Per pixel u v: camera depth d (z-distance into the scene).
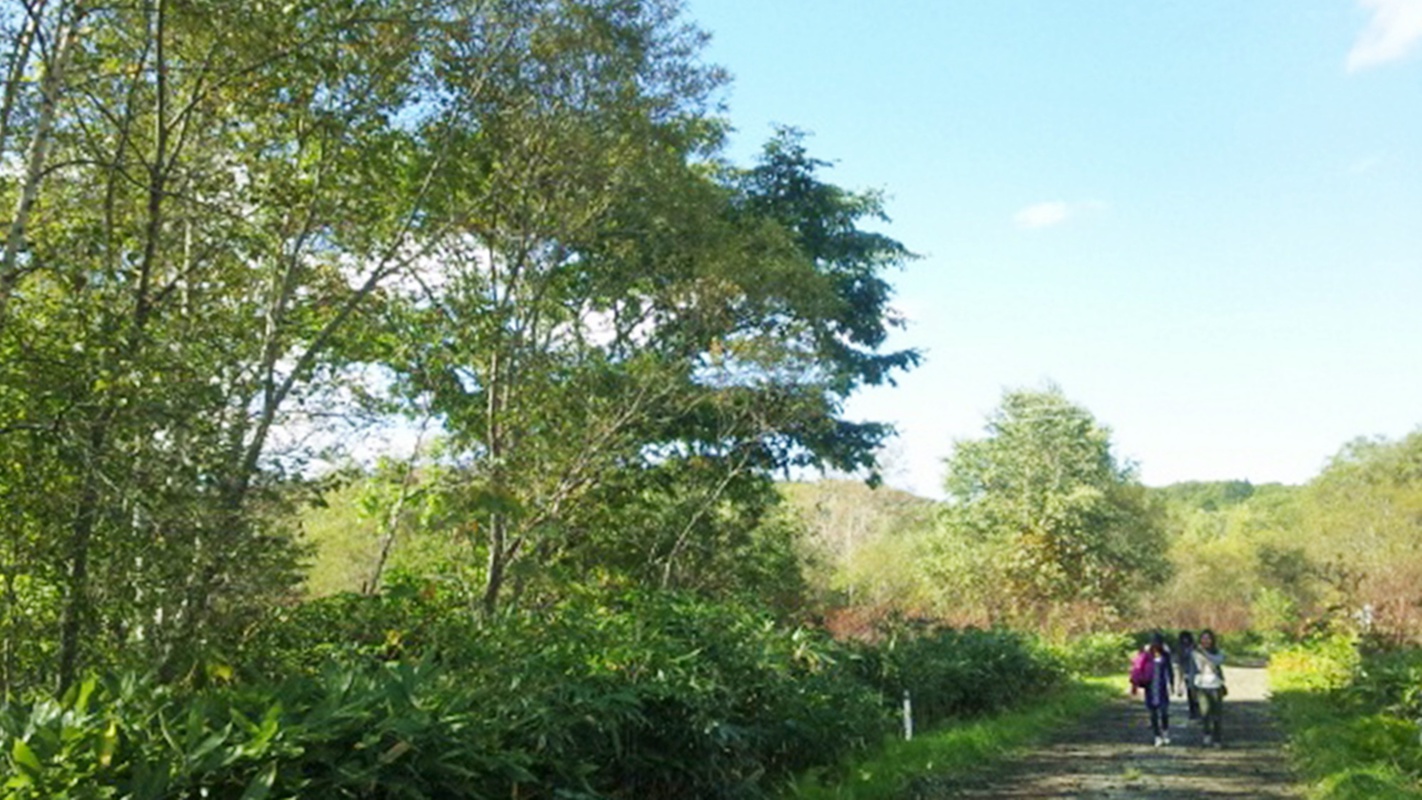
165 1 8.58
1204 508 174.12
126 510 7.42
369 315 12.31
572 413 15.03
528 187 14.23
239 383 9.13
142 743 5.23
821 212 24.66
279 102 10.53
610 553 17.72
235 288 10.12
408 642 9.18
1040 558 40.66
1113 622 42.47
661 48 14.05
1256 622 63.38
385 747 6.09
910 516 60.44
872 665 16.94
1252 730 18.83
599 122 13.90
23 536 7.45
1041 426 48.00
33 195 7.86
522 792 7.53
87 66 8.82
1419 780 11.48
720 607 12.69
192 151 10.04
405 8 10.77
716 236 16.78
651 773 9.36
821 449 22.09
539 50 12.96
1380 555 38.88
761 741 10.61
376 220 12.51
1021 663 22.53
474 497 12.37
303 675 7.96
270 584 7.87
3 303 7.54
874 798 10.77
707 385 16.44
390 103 11.62
